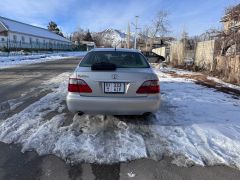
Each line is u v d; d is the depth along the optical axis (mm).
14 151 3414
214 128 4371
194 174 2959
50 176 2863
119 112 4004
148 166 3102
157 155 3369
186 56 18000
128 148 3525
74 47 78562
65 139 3756
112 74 3910
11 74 11727
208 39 15344
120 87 3941
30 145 3572
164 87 8414
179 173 2971
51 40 65250
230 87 8758
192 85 9000
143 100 3951
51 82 9297
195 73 13219
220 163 3213
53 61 23188
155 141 3781
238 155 3424
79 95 3973
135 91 3959
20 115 4906
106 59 4590
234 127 4461
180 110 5449
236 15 12711
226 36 12523
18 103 5867
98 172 2953
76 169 3004
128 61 4566
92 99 3914
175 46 19906
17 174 2896
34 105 5676
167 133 4094
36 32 59219
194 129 4297
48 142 3660
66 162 3150
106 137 3865
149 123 4520
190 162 3217
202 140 3857
